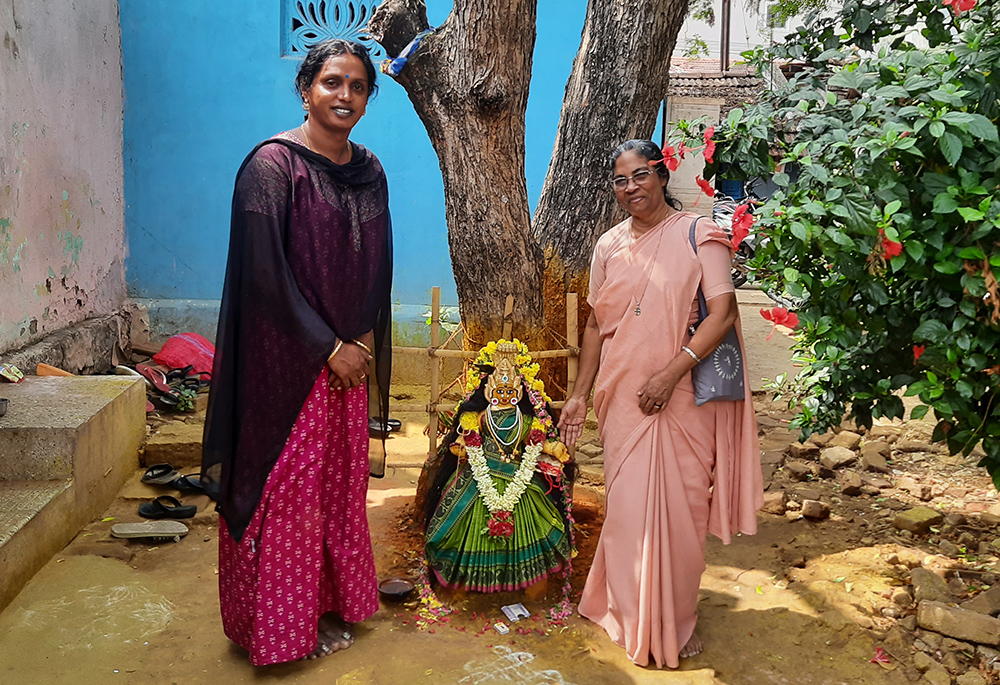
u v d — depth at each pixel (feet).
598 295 11.25
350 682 9.65
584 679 9.78
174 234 23.77
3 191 16.71
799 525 14.32
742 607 11.61
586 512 14.64
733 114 9.54
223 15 23.00
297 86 9.90
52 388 15.67
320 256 9.68
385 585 11.86
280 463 9.67
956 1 8.55
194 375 21.47
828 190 8.39
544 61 23.24
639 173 10.03
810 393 13.20
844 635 10.83
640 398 10.03
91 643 10.36
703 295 10.06
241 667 10.02
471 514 11.44
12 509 12.03
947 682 9.84
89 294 21.26
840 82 9.09
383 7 14.15
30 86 17.85
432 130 14.35
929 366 9.21
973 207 8.20
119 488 15.51
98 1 21.39
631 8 15.93
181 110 23.27
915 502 15.37
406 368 24.03
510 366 11.60
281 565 9.70
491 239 14.49
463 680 9.72
